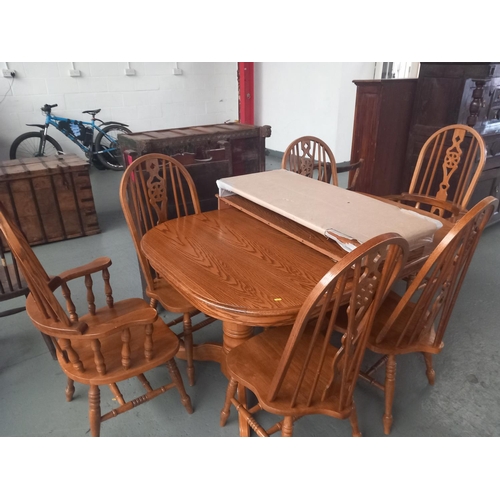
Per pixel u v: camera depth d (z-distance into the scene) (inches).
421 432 60.2
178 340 56.0
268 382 47.3
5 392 67.4
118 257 113.3
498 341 79.6
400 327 57.2
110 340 56.3
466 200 79.1
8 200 113.0
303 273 51.2
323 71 189.6
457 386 68.9
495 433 59.8
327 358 51.3
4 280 69.2
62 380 70.0
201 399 66.2
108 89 195.3
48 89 182.4
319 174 92.4
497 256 113.2
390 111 115.6
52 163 122.0
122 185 62.0
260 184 70.7
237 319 44.6
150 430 60.3
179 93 213.8
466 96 104.7
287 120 217.9
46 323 46.4
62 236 124.5
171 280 51.8
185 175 71.1
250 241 60.5
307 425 61.8
